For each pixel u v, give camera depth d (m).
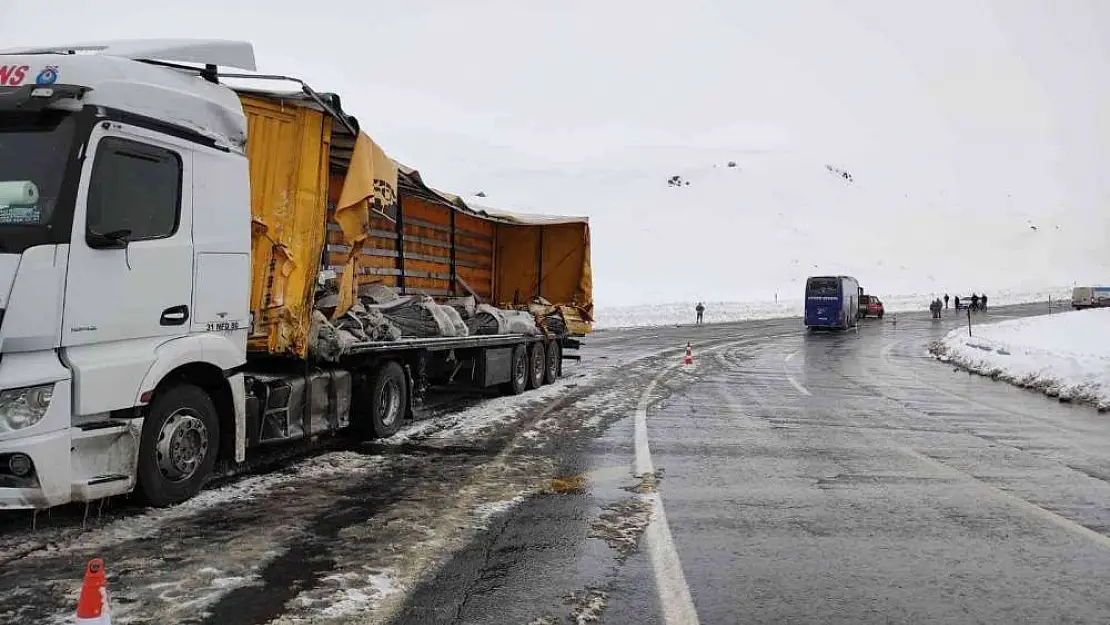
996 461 9.20
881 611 4.67
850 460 9.10
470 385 12.98
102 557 5.22
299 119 7.86
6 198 5.48
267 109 7.68
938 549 5.86
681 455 9.16
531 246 17.28
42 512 6.16
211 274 6.63
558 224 16.97
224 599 4.57
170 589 4.70
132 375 5.82
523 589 4.88
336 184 9.48
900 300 95.31
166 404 6.29
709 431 10.88
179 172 6.34
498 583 4.96
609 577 5.12
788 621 4.50
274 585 4.81
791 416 12.52
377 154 9.16
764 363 23.14
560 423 11.23
